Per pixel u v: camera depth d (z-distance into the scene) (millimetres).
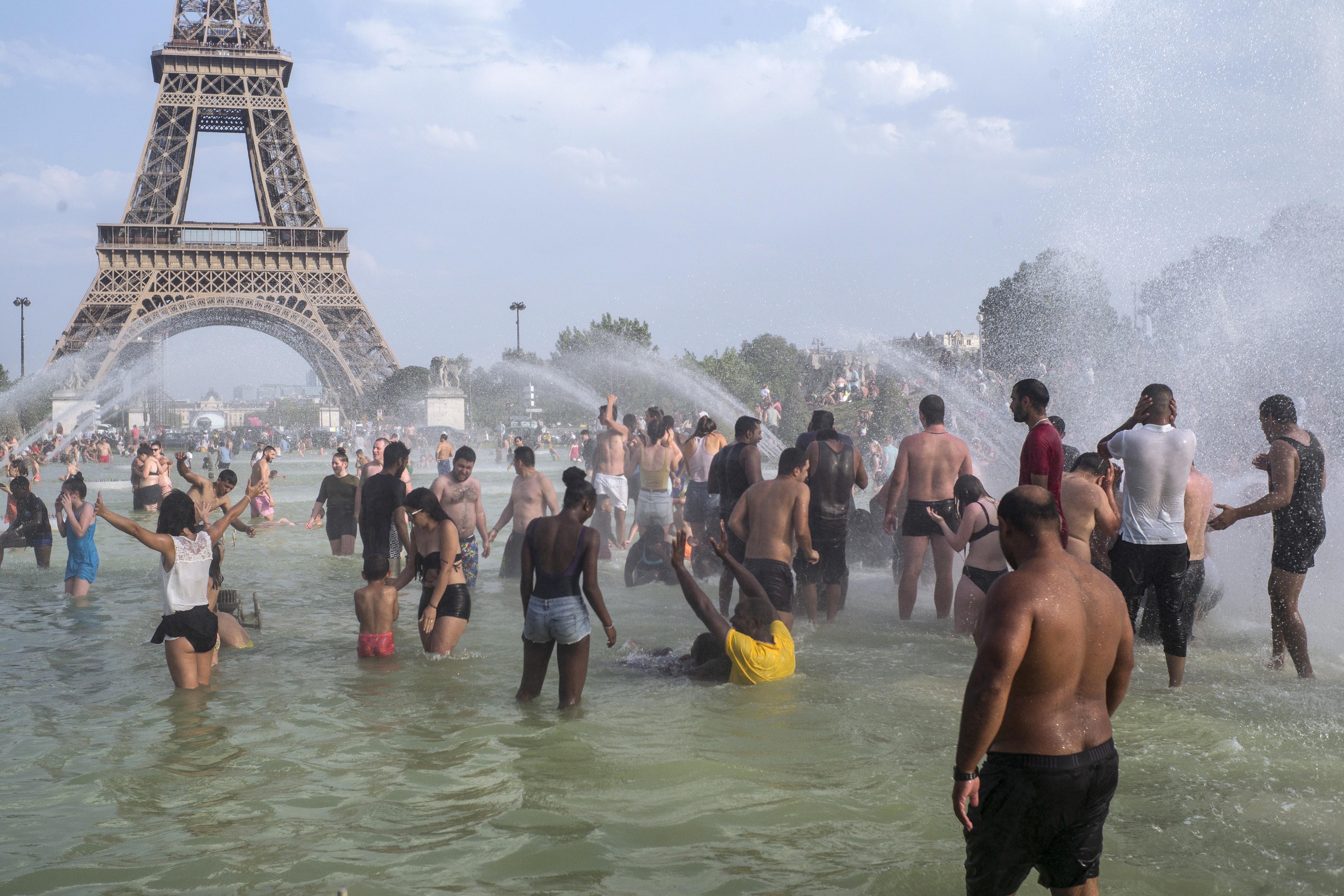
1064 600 3223
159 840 4492
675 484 14367
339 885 4016
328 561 14719
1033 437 6527
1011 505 3402
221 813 4812
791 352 70500
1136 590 7113
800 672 7566
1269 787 4953
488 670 7836
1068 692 3240
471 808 4848
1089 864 3322
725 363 67750
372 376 80062
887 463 20125
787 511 8656
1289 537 7180
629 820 4680
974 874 3371
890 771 5312
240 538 17844
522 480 12570
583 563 6734
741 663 7242
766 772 5320
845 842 4414
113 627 9695
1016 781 3232
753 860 4234
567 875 4098
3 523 19891
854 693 6934
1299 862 4113
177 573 7211
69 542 11492
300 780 5273
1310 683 7035
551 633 6672
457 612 8391
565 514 6812
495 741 5902
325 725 6281
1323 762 5305
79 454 56031
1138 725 5973
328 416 87250
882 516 12797
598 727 6195
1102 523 7086
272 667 7980
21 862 4254
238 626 8859
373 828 4613
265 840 4480
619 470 14500
